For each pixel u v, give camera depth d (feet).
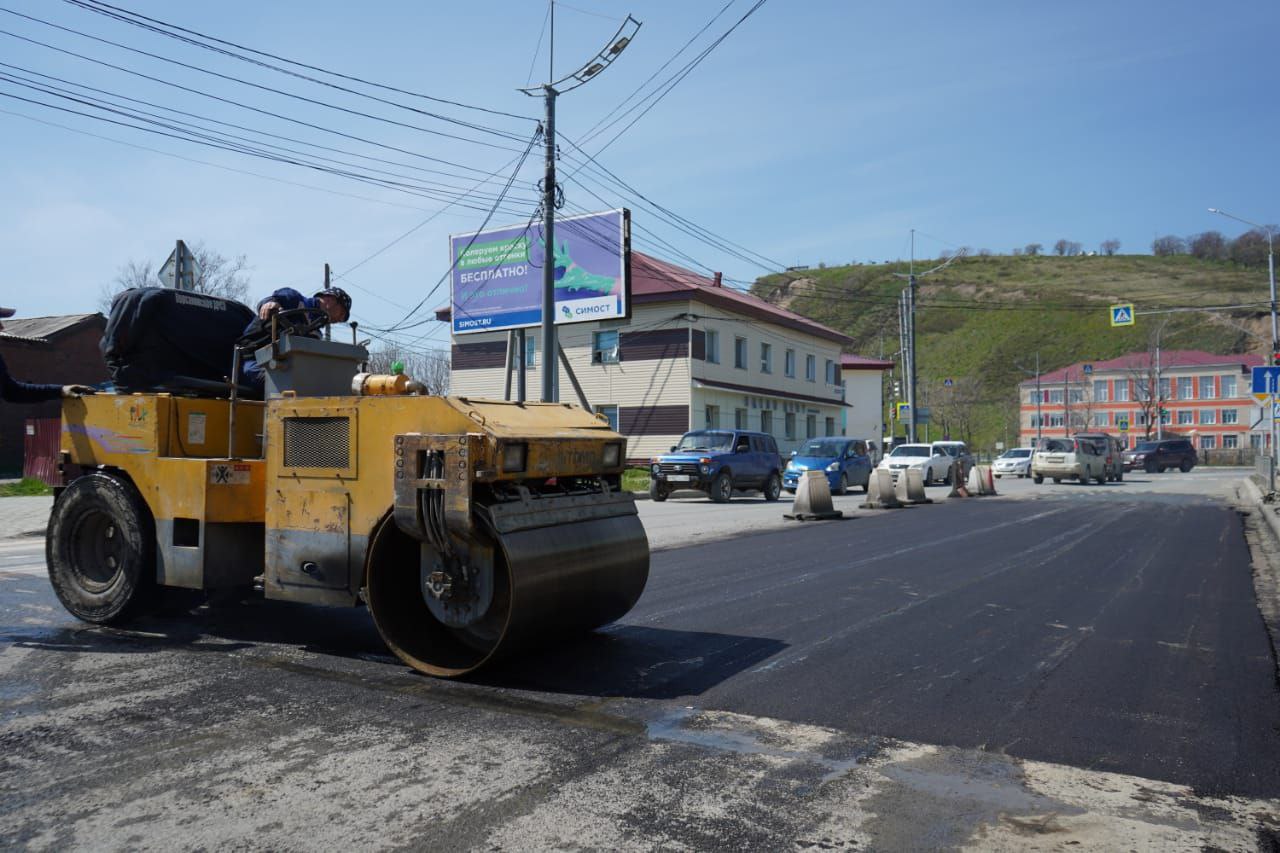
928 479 103.19
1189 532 45.01
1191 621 22.54
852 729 13.89
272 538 18.26
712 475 72.54
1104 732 13.85
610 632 20.94
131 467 20.07
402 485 16.28
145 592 19.93
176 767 11.93
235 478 19.16
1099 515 55.98
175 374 21.90
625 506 19.61
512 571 15.67
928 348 355.97
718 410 115.85
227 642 19.39
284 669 17.16
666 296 109.19
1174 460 156.66
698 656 18.58
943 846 9.82
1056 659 18.54
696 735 13.50
